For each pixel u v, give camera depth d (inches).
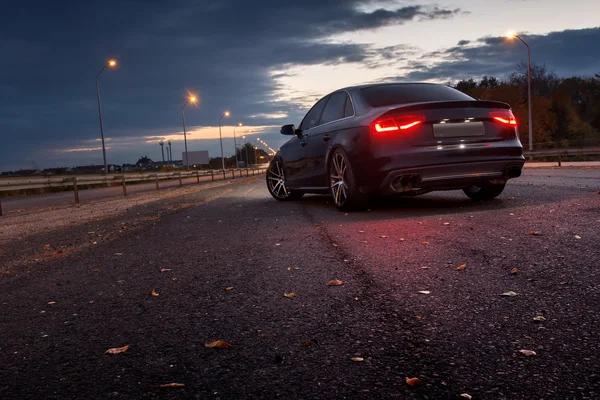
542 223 178.5
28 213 511.2
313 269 136.7
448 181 232.8
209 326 95.7
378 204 285.3
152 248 197.9
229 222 262.5
